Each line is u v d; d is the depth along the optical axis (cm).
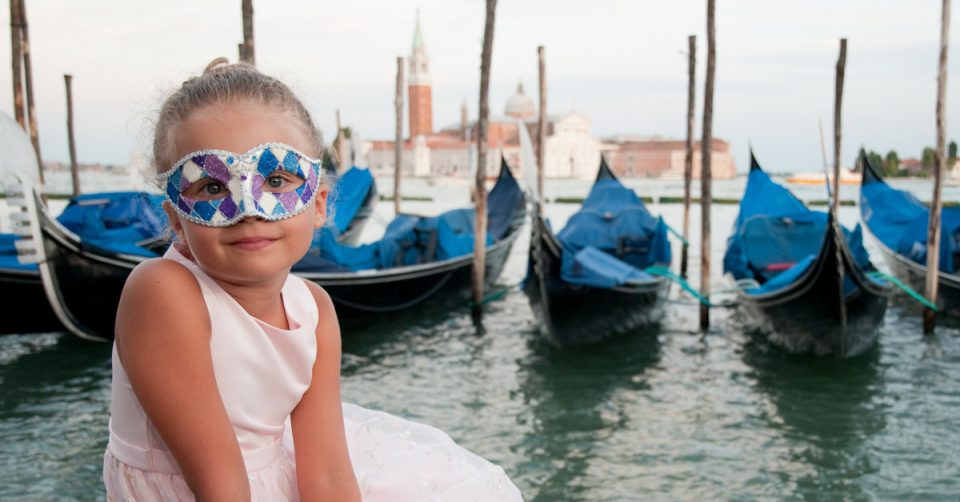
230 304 115
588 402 748
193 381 111
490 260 1290
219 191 105
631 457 603
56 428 645
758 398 759
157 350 110
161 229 123
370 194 1698
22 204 752
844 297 873
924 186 4412
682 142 12988
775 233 1120
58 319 845
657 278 1052
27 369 826
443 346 977
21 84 1290
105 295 823
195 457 112
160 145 109
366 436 153
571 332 959
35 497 509
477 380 827
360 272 1011
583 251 1033
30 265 829
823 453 609
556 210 4041
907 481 555
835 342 898
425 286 1128
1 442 611
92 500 506
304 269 962
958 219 1210
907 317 1130
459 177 9650
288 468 131
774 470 576
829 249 859
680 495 532
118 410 120
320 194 122
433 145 12825
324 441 130
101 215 1105
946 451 611
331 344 131
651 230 1280
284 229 108
